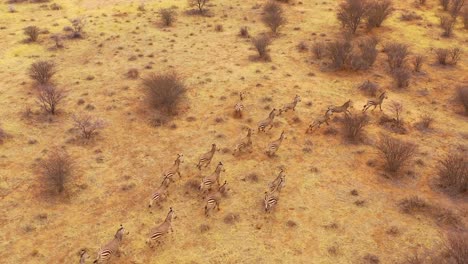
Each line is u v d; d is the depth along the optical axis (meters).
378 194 18.45
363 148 21.84
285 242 15.85
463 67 31.75
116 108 25.70
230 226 16.62
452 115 25.41
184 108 25.62
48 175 18.66
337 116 24.80
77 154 21.31
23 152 21.53
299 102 26.34
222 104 26.03
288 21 41.22
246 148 21.70
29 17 43.97
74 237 16.19
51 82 29.09
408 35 37.50
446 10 43.88
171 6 46.44
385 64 32.12
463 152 21.48
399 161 19.62
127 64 31.92
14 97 27.16
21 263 15.05
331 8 44.47
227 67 31.11
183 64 31.70
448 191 18.53
